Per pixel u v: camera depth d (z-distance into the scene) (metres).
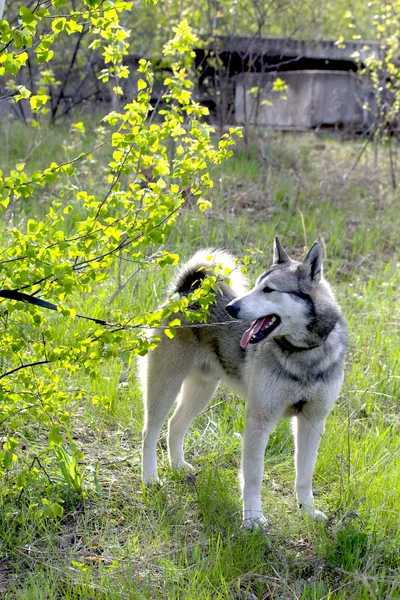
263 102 12.45
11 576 3.73
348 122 16.55
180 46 5.08
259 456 4.34
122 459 4.95
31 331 3.59
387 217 10.66
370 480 4.58
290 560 3.99
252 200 10.41
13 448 3.72
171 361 4.77
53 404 3.77
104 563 3.87
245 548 4.00
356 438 5.30
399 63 12.65
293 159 12.45
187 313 3.77
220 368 4.83
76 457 3.90
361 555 4.03
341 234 9.70
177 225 8.37
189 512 4.43
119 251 3.81
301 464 4.51
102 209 3.75
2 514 4.11
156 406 4.77
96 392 5.51
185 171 4.03
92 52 13.52
